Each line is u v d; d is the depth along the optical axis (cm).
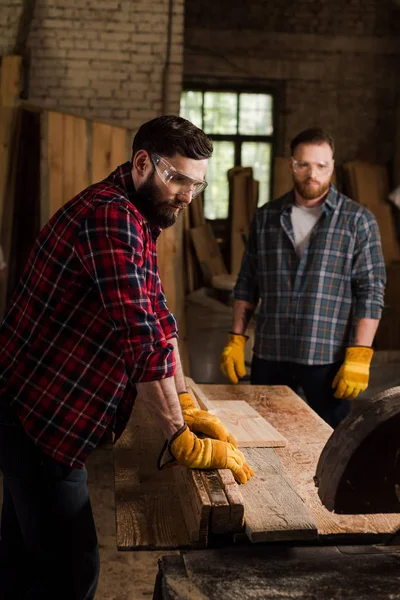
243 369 372
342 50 779
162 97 601
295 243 350
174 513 201
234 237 705
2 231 536
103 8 589
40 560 201
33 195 554
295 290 347
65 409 193
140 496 211
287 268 350
